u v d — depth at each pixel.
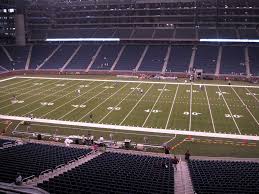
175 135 36.19
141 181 19.55
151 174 21.59
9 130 38.22
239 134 36.34
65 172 21.08
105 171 21.59
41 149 28.80
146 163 24.98
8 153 26.44
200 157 30.12
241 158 29.86
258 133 36.62
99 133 36.94
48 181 18.19
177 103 49.62
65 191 16.47
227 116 42.91
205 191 17.77
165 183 19.45
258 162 27.72
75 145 33.25
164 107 47.25
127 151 31.94
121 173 21.25
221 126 38.97
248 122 40.44
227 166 24.56
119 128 38.44
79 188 17.17
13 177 19.44
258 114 43.84
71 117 42.59
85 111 45.25
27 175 20.20
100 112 44.72
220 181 19.94
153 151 32.09
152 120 41.28
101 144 33.12
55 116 43.03
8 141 33.34
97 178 19.64
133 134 36.56
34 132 37.41
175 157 27.41
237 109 46.31
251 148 32.50
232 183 19.50
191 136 35.84
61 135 36.50
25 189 16.81
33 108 46.88
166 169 23.47
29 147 29.75
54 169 22.41
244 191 17.73
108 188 17.50
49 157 25.61
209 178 20.64
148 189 17.72
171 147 32.88
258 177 21.03
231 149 32.25
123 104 48.91
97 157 27.28
